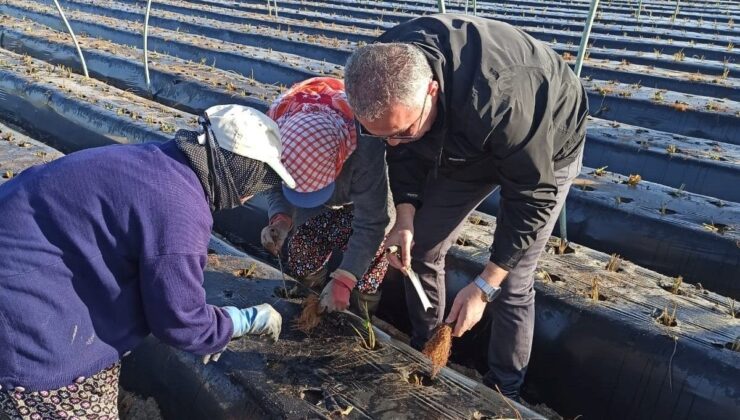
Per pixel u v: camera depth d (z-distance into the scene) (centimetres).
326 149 217
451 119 197
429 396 231
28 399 174
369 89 181
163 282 162
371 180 239
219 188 170
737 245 357
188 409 252
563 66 215
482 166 222
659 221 384
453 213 254
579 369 285
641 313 284
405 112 184
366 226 250
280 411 222
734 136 573
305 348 254
